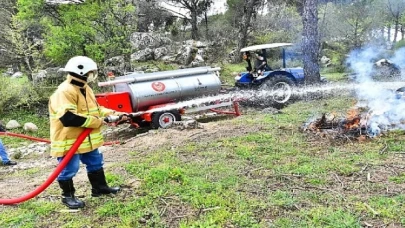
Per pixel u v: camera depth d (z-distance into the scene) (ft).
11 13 48.96
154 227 10.60
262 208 11.15
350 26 58.03
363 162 14.56
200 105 29.96
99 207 12.19
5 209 12.69
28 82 42.04
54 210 12.25
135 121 28.78
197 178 13.82
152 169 14.71
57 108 11.10
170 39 65.77
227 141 18.98
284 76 34.14
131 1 45.09
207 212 11.19
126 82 27.53
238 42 63.00
